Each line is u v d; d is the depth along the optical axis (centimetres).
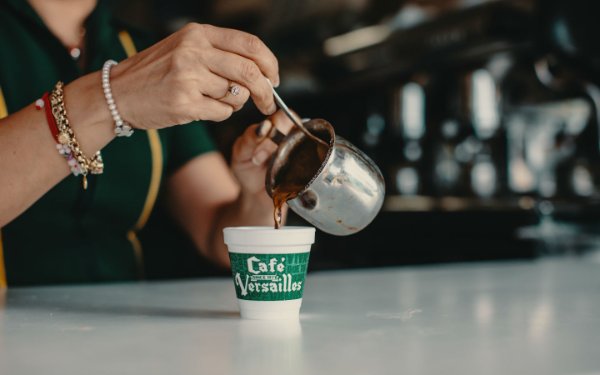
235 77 67
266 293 63
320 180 67
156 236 125
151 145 111
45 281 106
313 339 55
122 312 68
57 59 104
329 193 67
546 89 181
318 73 254
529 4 163
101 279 109
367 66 224
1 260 104
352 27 214
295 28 224
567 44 140
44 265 105
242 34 68
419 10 189
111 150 107
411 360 49
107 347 53
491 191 190
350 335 57
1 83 101
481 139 194
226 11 238
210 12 244
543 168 192
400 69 213
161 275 124
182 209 120
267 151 83
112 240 112
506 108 192
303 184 72
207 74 67
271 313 63
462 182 195
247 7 229
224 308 71
